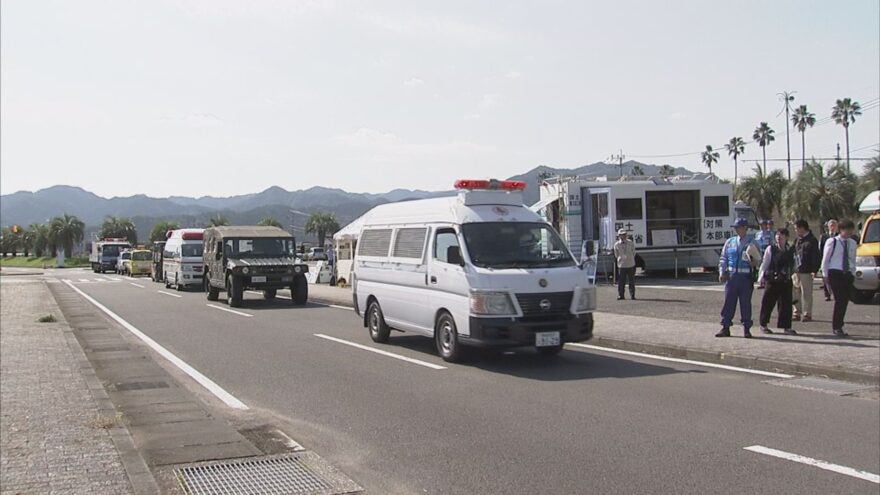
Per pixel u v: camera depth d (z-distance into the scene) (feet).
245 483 18.63
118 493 17.19
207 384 32.40
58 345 43.39
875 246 54.65
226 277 75.10
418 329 38.73
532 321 33.04
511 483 18.13
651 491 17.28
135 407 27.71
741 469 18.70
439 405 26.73
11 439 21.86
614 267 83.25
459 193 37.22
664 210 89.66
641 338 39.88
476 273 33.45
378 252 43.50
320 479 18.88
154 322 59.93
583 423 23.59
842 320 38.68
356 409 26.58
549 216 92.22
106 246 212.84
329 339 46.21
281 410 26.94
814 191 145.79
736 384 29.32
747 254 38.83
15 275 193.36
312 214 392.27
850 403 25.70
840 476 18.08
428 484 18.30
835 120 234.99
